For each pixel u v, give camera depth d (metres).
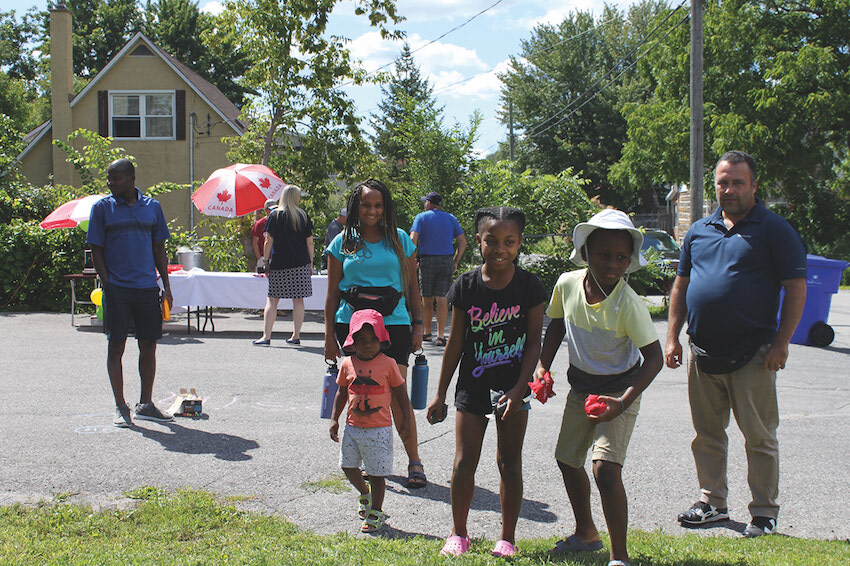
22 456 5.14
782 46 22.27
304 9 15.05
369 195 4.67
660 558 3.58
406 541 3.79
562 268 14.85
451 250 10.59
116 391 5.96
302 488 4.70
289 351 9.65
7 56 50.81
